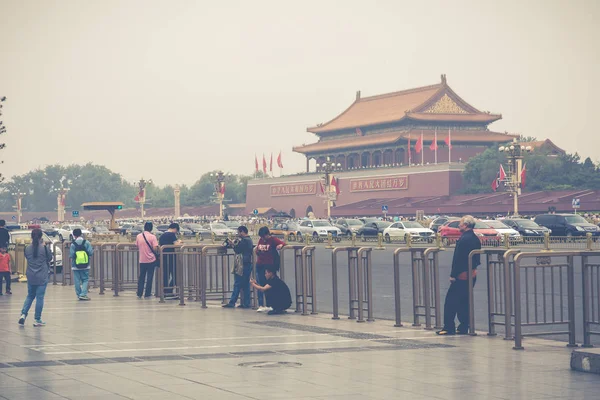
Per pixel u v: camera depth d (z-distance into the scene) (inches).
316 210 6624.0
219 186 5575.8
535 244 2561.5
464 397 426.3
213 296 1056.2
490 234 2485.2
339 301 1008.9
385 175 6038.4
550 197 4815.5
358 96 7568.9
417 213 4365.2
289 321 783.7
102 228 4847.4
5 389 453.1
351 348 600.7
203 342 635.5
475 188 5462.6
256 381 472.4
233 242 967.0
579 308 868.6
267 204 7258.9
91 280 1249.4
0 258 1117.1
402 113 6599.4
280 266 899.4
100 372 504.4
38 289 750.5
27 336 677.9
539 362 535.8
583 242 2635.3
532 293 1034.7
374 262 1800.0
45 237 1606.8
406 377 483.2
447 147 6525.6
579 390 442.9
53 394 438.9
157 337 666.2
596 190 4719.5
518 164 3693.4
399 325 737.6
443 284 1204.5
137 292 1073.5
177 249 1020.5
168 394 437.4
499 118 6599.4
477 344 620.7
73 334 689.0
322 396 430.6
